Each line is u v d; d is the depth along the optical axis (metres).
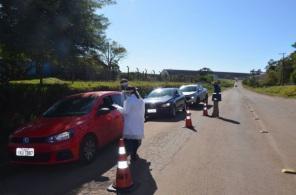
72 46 13.12
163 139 11.53
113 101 10.51
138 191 6.45
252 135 12.42
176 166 8.12
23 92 12.12
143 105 8.78
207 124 15.36
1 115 11.35
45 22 11.48
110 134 9.80
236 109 24.06
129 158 8.91
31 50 12.20
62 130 7.99
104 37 14.32
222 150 9.83
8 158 9.18
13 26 11.38
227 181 6.99
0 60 14.45
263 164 8.29
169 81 51.94
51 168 8.17
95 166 8.30
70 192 6.49
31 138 7.89
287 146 10.44
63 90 14.09
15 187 6.83
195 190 6.46
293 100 39.22
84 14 12.88
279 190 6.46
